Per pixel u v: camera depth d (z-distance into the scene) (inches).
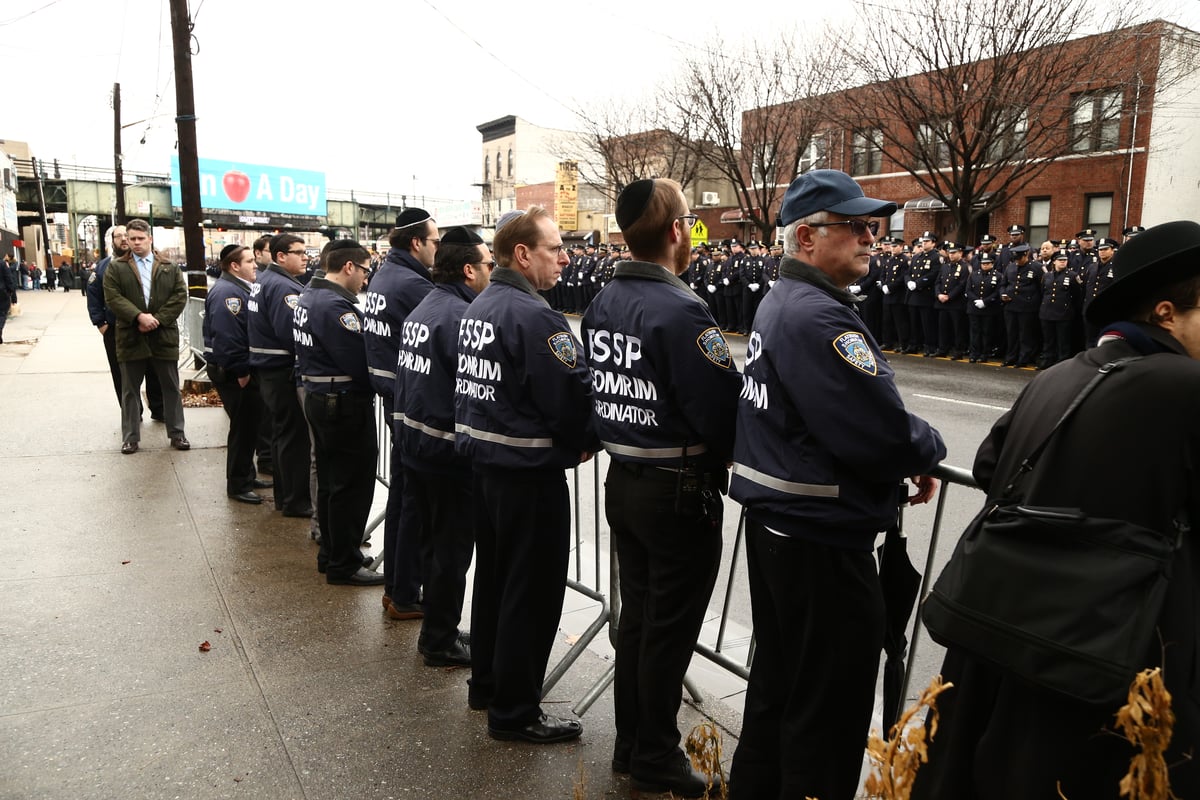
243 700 128.7
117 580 175.0
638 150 1176.2
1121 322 70.9
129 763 111.5
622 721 111.5
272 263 214.7
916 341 646.5
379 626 157.1
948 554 192.1
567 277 1013.8
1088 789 62.9
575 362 112.3
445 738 119.6
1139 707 51.6
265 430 263.4
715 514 101.2
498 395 113.4
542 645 119.0
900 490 92.1
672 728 106.8
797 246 88.9
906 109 745.0
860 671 86.3
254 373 226.5
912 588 89.4
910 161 935.7
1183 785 59.4
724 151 1008.2
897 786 59.5
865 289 681.0
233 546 197.0
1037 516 64.0
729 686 143.6
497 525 116.4
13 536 199.8
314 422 170.4
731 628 163.2
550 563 116.9
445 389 132.1
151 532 205.0
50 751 113.8
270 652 145.2
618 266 103.8
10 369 466.6
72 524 209.3
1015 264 559.5
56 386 411.8
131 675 135.6
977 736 72.0
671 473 99.3
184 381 397.4
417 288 157.2
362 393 170.4
